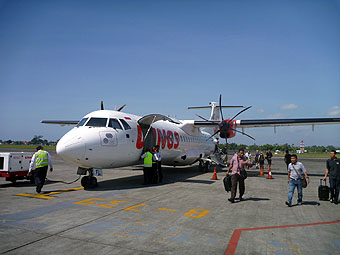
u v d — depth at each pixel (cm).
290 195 741
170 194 895
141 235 477
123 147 1034
